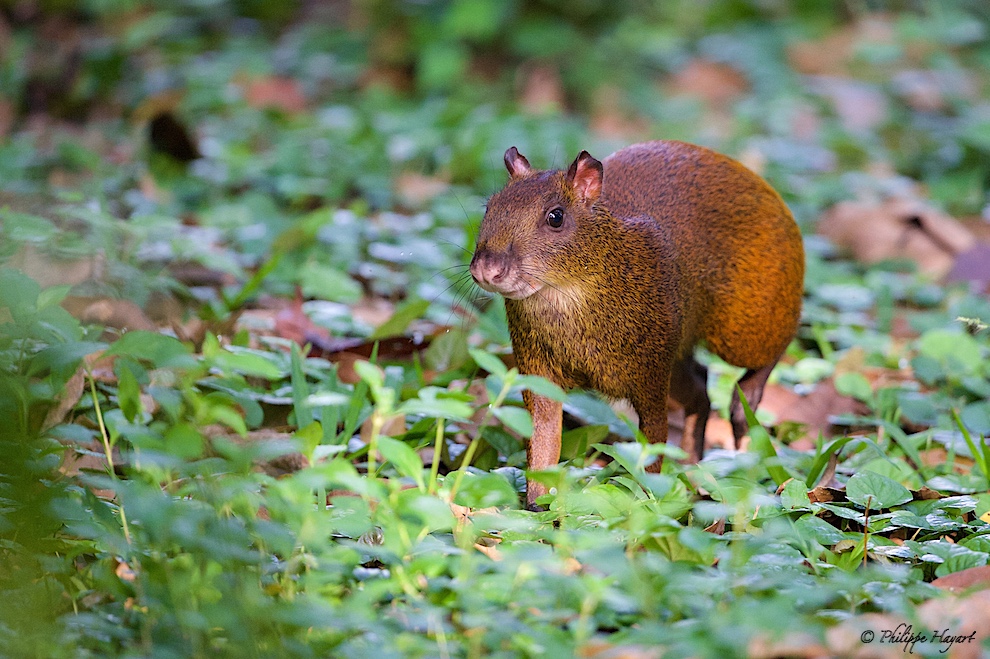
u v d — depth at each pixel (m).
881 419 10.39
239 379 8.70
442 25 24.91
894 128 23.09
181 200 16.83
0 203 13.43
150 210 15.23
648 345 8.84
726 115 24.64
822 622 5.79
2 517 6.23
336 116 22.12
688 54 27.12
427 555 6.14
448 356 10.12
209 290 12.44
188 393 6.79
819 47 27.28
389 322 10.59
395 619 5.72
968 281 14.95
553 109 22.34
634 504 6.95
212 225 15.16
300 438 6.74
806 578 6.25
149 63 24.75
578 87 24.58
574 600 5.95
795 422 10.49
